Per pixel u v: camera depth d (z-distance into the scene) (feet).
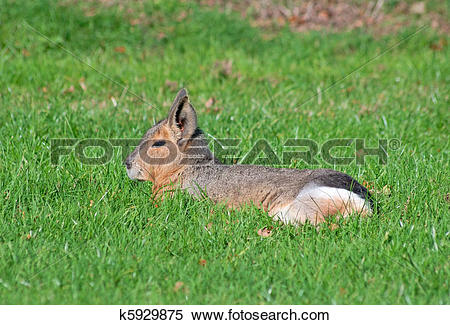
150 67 59.82
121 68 58.85
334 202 28.07
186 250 26.23
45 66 56.49
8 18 66.33
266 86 54.13
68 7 71.72
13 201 30.04
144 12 74.43
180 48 67.41
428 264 24.30
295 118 45.37
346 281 23.25
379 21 79.66
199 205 29.89
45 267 24.25
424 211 29.25
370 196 29.60
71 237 26.94
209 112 46.52
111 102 48.60
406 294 22.39
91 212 29.04
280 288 23.11
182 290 22.98
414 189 31.50
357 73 59.06
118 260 24.64
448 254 25.12
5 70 54.49
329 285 23.03
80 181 33.04
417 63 62.18
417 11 82.48
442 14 81.66
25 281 23.21
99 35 66.80
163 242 26.81
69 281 23.39
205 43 68.95
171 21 73.31
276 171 30.58
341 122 44.78
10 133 39.52
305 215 28.25
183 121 31.89
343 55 68.13
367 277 23.58
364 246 25.49
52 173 33.27
